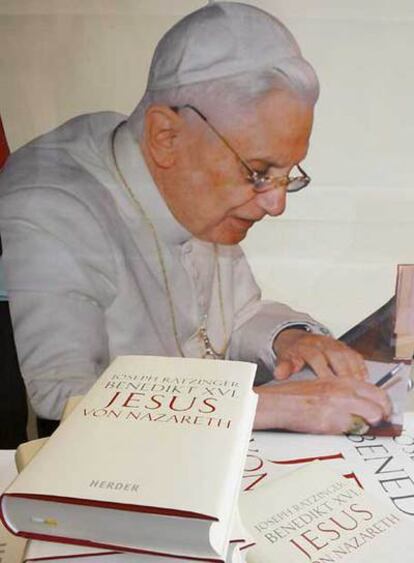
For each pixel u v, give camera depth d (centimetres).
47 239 76
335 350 81
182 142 72
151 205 75
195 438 42
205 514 36
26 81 70
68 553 39
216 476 39
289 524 60
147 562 40
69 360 81
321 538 58
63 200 75
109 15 67
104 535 39
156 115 71
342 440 82
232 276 78
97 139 72
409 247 76
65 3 67
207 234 76
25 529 40
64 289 78
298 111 70
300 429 83
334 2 67
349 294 78
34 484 38
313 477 67
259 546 56
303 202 74
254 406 48
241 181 73
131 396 47
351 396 82
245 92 69
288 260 77
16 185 74
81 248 76
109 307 79
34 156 73
